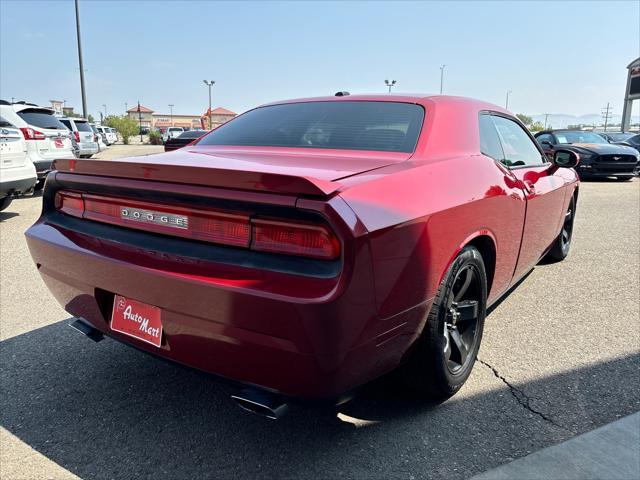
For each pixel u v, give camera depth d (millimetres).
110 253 2059
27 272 4723
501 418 2334
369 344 1796
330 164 2123
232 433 2258
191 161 2277
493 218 2551
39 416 2381
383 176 1952
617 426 2258
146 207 2029
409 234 1867
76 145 13156
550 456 2061
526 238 3221
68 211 2418
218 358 1852
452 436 2205
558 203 3957
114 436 2234
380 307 1777
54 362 2920
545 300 3908
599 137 14469
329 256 1639
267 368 1755
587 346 3094
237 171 1725
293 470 2006
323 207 1622
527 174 3244
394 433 2230
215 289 1729
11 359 2949
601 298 3955
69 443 2184
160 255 1930
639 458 2047
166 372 2814
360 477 1959
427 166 2207
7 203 7398
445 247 2109
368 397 2521
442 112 2635
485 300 2621
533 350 3035
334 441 2186
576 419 2320
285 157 2297
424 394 2422
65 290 2373
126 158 2447
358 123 2596
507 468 1992
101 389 2629
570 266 4859
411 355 2229
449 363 2402
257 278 1700
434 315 2158
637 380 2680
